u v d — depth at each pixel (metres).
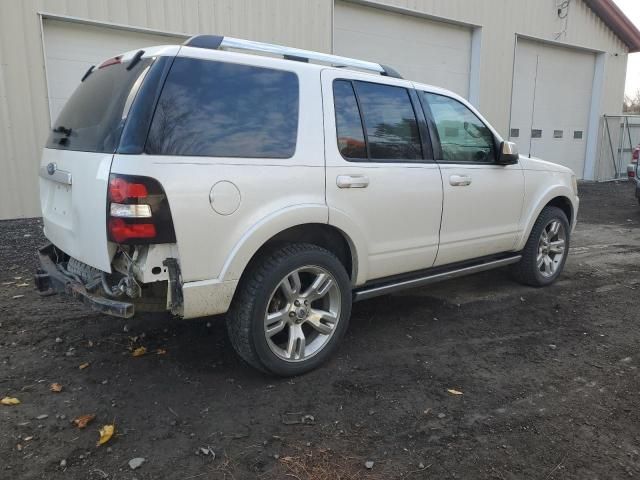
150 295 3.00
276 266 3.27
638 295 5.41
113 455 2.66
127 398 3.21
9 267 5.84
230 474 2.54
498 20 13.53
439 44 12.80
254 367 3.39
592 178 17.45
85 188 2.98
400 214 3.98
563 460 2.70
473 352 3.96
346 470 2.59
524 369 3.70
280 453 2.71
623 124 17.80
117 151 2.81
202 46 3.27
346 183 3.58
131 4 8.23
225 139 3.11
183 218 2.89
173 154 2.90
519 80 14.92
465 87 13.62
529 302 5.12
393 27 11.84
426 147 4.24
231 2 9.16
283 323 3.40
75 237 3.20
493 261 5.00
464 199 4.47
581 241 8.27
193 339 4.05
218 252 3.04
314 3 10.16
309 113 3.50
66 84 8.06
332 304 3.65
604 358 3.91
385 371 3.62
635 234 8.88
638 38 17.05
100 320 4.40
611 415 3.13
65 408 3.09
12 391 3.27
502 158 4.78
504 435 2.90
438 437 2.87
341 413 3.08
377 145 3.89
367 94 3.90
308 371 3.55
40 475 2.51
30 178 7.91
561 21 15.12
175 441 2.79
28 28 7.54
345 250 3.85
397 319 4.60
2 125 7.57
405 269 4.17
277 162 3.28
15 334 4.11
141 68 3.03
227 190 3.04
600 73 16.84
